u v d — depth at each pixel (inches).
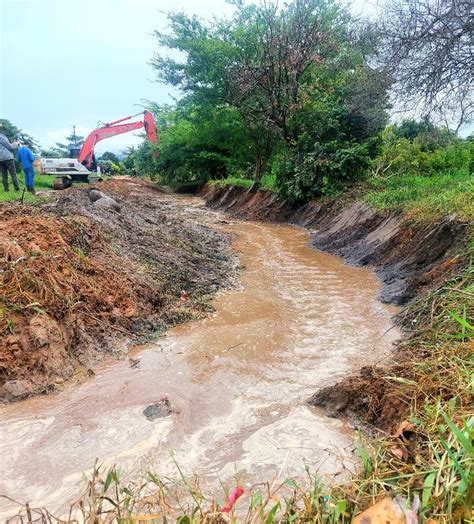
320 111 603.2
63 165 912.3
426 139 556.4
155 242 375.2
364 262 376.2
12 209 269.6
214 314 262.1
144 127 816.9
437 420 114.1
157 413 159.2
